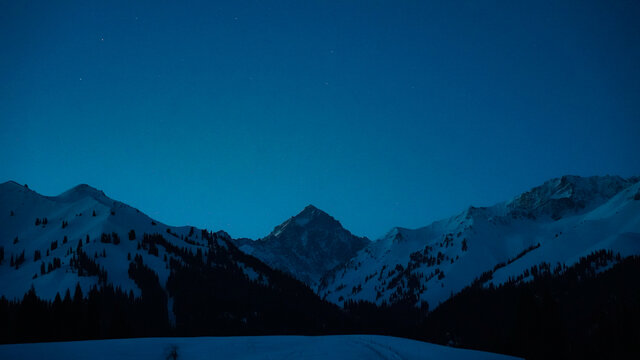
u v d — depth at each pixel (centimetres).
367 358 4850
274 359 4866
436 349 5997
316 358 4900
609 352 9194
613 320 9631
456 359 4809
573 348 9494
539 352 7188
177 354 4997
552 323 7306
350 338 9188
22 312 10462
